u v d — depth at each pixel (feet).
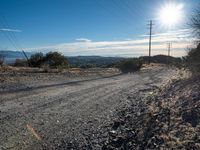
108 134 29.84
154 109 39.52
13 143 26.89
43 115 39.22
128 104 51.06
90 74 122.21
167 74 146.20
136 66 183.21
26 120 35.94
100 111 43.73
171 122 29.04
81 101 52.47
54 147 26.21
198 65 70.13
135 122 33.78
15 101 48.88
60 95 58.34
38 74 98.48
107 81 96.89
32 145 26.58
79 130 31.99
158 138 24.36
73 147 26.17
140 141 25.53
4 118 36.37
